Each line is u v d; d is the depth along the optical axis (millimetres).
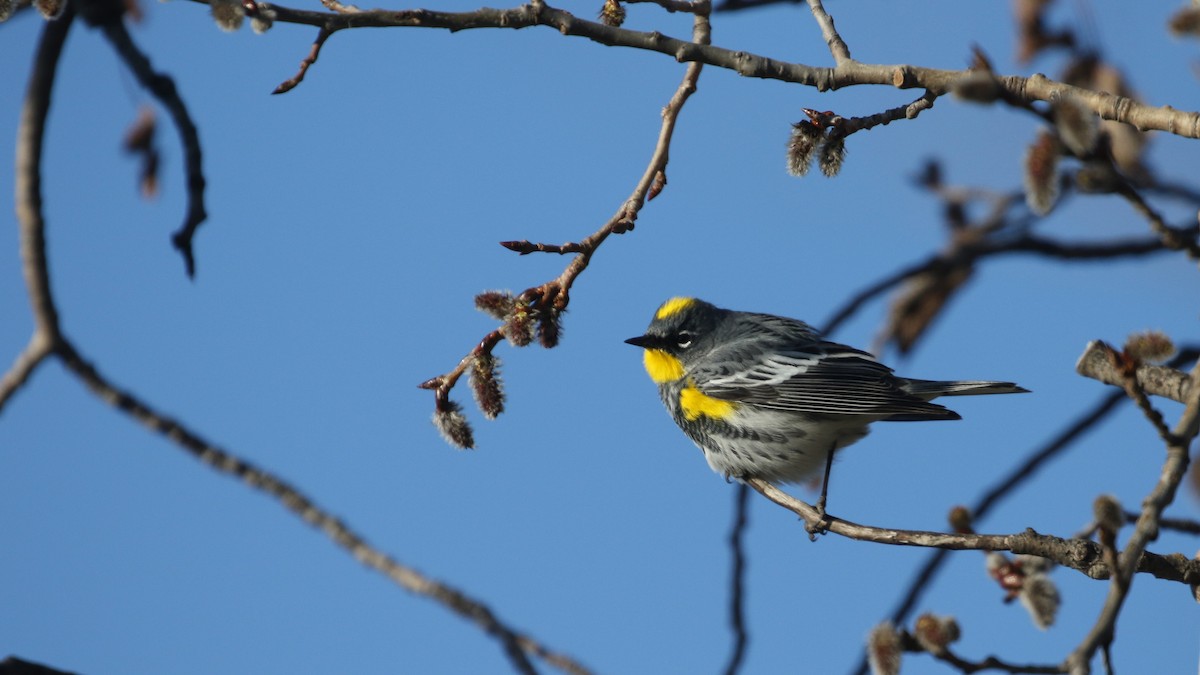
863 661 11336
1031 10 11492
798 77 11297
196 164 9062
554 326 10828
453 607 6562
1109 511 7359
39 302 7527
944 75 10836
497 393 10695
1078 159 9695
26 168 7777
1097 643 7051
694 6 12477
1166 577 9828
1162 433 7879
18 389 7492
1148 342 8406
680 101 11648
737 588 12047
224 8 9719
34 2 8297
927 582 11844
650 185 11469
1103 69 11484
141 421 7109
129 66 8844
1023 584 10195
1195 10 10406
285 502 6863
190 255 9125
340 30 10352
